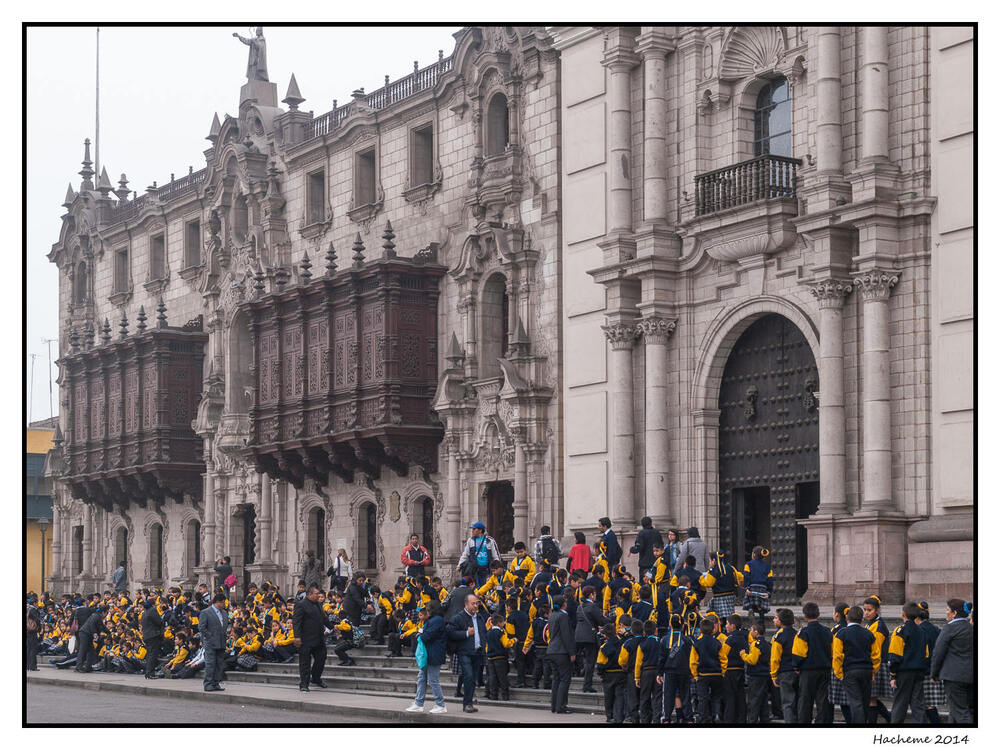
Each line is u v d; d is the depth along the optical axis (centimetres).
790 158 3534
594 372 4053
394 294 4628
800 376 3562
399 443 4584
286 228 5528
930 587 3130
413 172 4897
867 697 2330
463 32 4628
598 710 2812
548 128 4319
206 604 4103
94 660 4312
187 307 6119
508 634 3016
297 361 4994
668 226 3844
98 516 6656
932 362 3192
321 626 3372
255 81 5872
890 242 3262
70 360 6450
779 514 3588
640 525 3859
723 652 2455
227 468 5722
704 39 3819
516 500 4281
